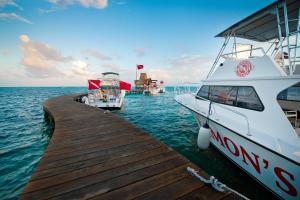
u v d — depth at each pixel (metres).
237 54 5.43
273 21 4.69
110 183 2.33
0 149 6.25
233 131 3.61
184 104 6.45
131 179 2.44
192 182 2.37
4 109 17.05
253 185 3.77
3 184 4.04
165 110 15.30
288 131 2.92
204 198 2.03
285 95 4.49
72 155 3.26
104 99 13.99
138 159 3.09
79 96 20.22
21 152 5.96
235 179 4.01
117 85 16.25
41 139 7.46
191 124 9.60
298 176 2.50
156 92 39.09
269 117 3.28
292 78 2.98
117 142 4.02
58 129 5.21
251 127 3.56
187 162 2.97
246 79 3.98
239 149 3.78
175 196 2.07
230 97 4.52
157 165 2.86
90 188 2.22
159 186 2.27
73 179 2.42
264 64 3.62
